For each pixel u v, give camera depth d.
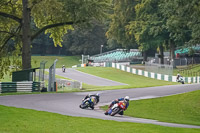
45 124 41.03
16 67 120.81
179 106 73.00
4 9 121.00
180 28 188.25
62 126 40.16
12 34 118.19
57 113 51.38
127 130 38.66
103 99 79.50
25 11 114.44
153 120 56.34
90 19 113.19
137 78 180.00
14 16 116.31
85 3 103.88
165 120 57.28
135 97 82.88
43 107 60.91
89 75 185.62
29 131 36.19
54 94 89.12
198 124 54.03
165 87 107.69
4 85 93.12
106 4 110.69
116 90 101.50
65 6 103.69
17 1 122.06
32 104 65.12
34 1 108.69
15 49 124.31
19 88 95.31
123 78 178.50
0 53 120.81
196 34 146.12
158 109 70.50
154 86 119.00
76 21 113.62
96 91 99.06
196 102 75.44
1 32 120.50
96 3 106.94
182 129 40.72
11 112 49.50
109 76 183.88
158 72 178.00
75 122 43.34
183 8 100.56
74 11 104.50
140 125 42.62
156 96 83.94
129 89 104.44
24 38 115.38
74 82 119.12
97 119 46.66
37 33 119.44
